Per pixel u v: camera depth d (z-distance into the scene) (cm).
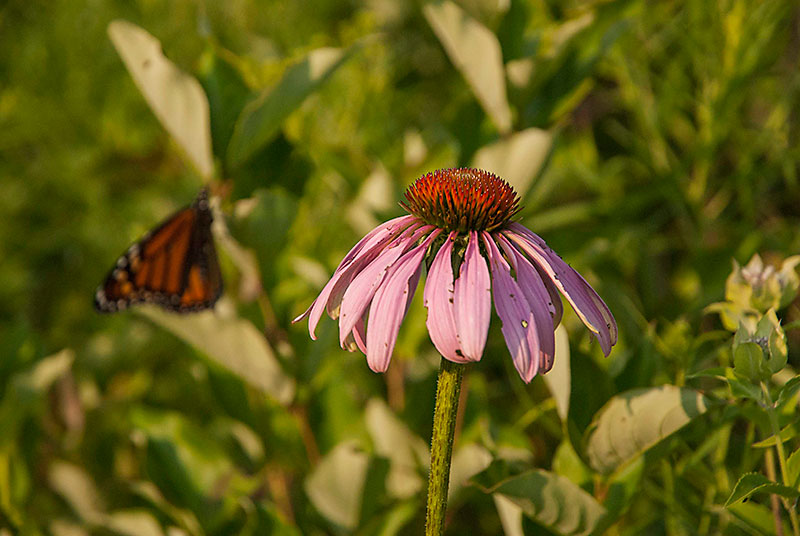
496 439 80
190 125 79
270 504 79
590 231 91
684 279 95
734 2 87
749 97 102
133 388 106
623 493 73
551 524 72
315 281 85
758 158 101
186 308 79
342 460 79
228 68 80
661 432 71
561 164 107
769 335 69
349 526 79
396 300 66
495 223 68
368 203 85
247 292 87
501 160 81
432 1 80
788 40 97
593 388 74
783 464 69
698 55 92
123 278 78
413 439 82
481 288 66
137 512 81
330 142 106
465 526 85
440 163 92
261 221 78
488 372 99
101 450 96
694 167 103
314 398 84
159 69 77
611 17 82
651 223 104
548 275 68
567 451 74
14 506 82
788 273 72
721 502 75
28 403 81
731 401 71
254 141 79
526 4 83
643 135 107
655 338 76
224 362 80
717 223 98
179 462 82
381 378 98
